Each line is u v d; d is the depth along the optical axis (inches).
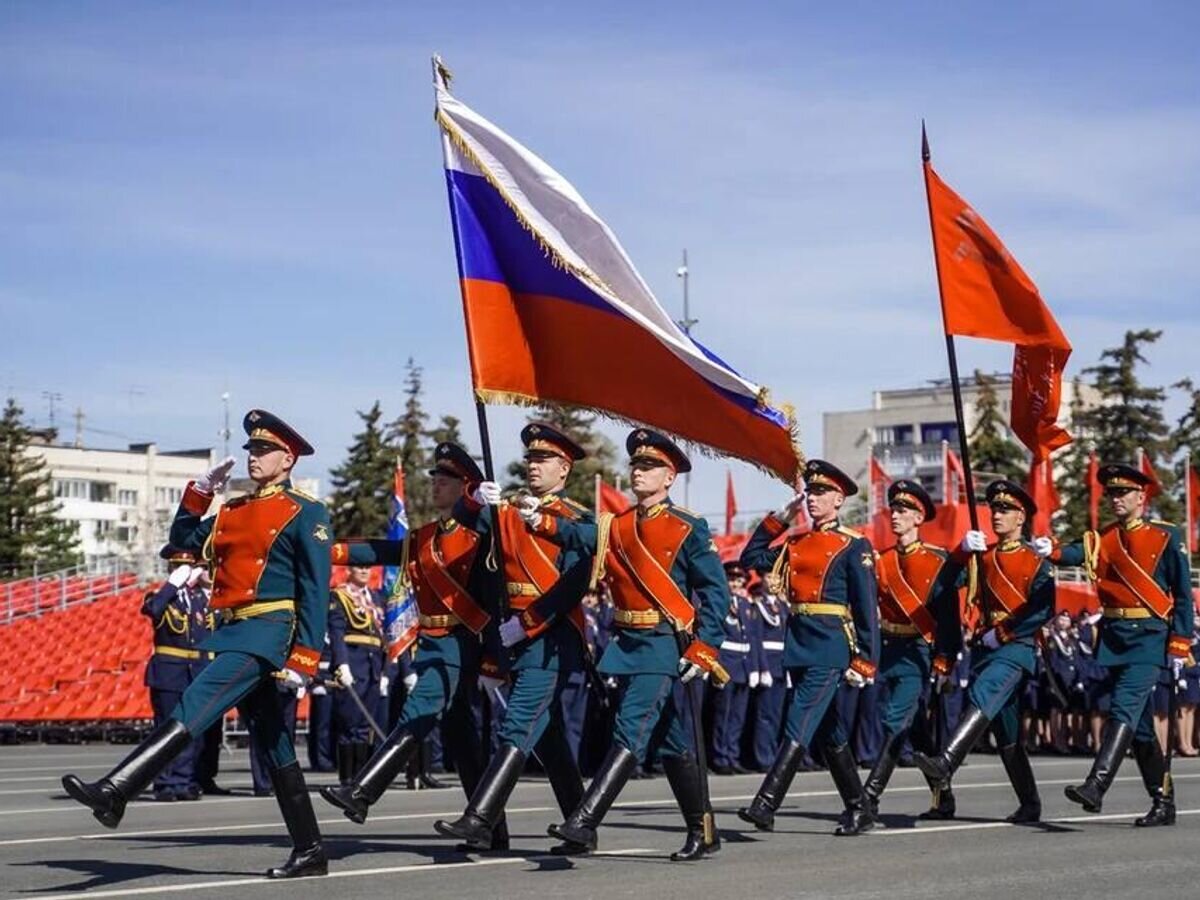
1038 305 521.0
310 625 366.6
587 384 433.4
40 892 349.7
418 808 581.9
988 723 490.3
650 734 402.3
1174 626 494.9
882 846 441.7
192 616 658.2
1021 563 500.1
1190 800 591.2
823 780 725.9
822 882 368.2
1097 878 378.0
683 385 432.5
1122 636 498.0
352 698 691.4
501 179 427.2
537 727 396.5
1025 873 386.0
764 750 807.1
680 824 512.7
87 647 1264.8
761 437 436.1
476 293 423.2
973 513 497.7
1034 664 500.4
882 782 493.4
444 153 427.5
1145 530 498.0
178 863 406.0
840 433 3543.3
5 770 832.3
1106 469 507.5
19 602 1473.9
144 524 2527.1
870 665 477.4
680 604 403.2
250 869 393.1
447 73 430.3
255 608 366.9
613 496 1008.9
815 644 475.8
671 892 350.0
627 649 406.3
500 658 413.4
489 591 411.8
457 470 422.0
